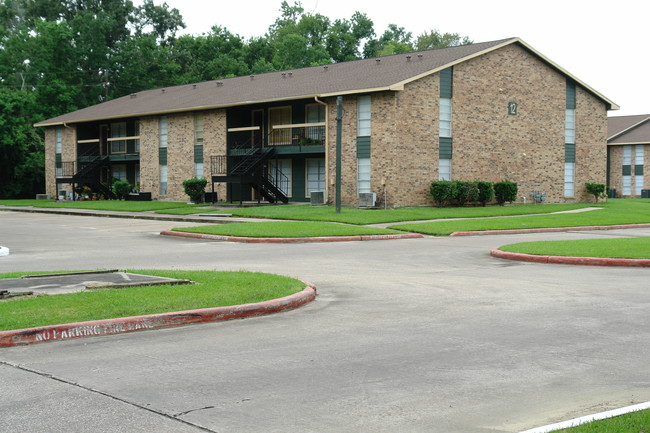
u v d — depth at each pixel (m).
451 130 36.22
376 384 6.44
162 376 6.71
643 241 19.28
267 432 5.21
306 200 39.91
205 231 24.66
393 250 19.62
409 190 34.50
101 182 50.81
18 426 5.32
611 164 64.12
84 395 6.11
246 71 74.81
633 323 9.10
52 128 52.81
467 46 39.28
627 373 6.77
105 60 77.50
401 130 33.97
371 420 5.48
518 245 18.91
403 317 9.63
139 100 50.59
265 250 19.73
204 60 81.62
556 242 19.48
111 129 50.00
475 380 6.56
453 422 5.44
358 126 35.09
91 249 20.27
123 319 8.74
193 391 6.23
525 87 39.78
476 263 16.34
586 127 43.25
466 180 36.94
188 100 44.41
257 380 6.57
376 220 28.55
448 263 16.38
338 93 34.84
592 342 8.06
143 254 18.70
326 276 13.96
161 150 44.75
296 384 6.45
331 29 90.31
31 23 86.25
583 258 15.81
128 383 6.48
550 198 41.41
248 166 38.44
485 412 5.67
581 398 6.00
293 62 79.19
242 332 8.71
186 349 7.81
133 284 11.26
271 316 9.76
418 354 7.54
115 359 7.37
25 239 23.83
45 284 11.47
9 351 7.75
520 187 39.78
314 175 39.44
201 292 10.63
